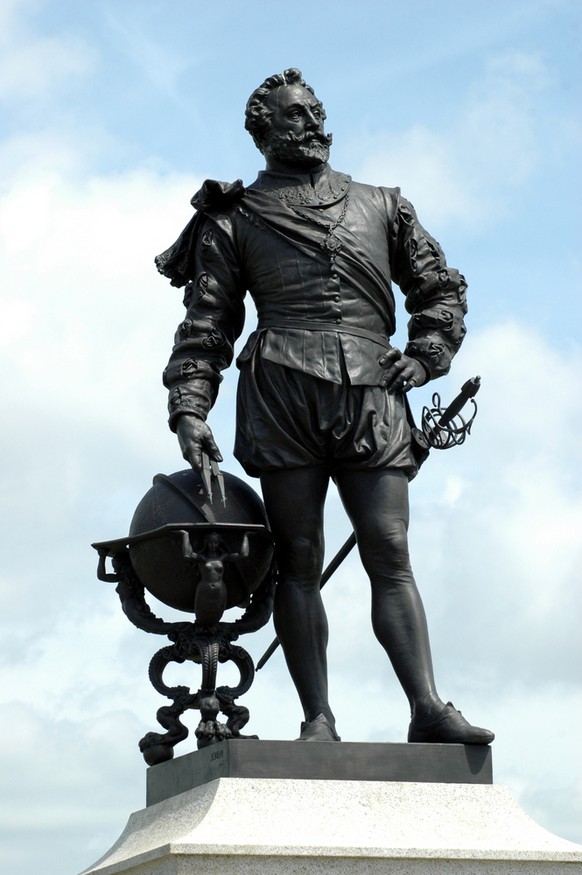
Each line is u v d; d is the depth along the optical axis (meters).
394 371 7.97
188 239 8.36
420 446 8.02
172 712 7.86
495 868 6.98
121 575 8.05
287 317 8.00
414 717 7.64
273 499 7.94
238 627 7.91
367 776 7.29
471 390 8.09
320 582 8.09
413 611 7.77
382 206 8.27
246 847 6.72
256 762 7.20
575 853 7.04
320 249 7.99
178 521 7.77
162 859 6.86
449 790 7.32
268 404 7.92
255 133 8.30
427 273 8.29
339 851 6.80
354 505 7.93
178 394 8.00
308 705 7.80
